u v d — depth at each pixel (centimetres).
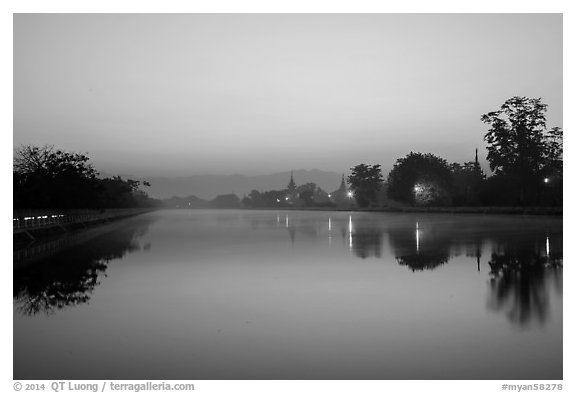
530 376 779
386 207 10819
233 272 1772
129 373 810
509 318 1086
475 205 7688
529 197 6700
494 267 1784
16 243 2816
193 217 8569
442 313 1138
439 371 798
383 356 865
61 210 5022
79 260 2181
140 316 1157
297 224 5312
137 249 2638
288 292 1400
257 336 987
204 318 1129
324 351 893
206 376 793
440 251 2300
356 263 1962
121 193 8850
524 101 6588
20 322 1120
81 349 925
